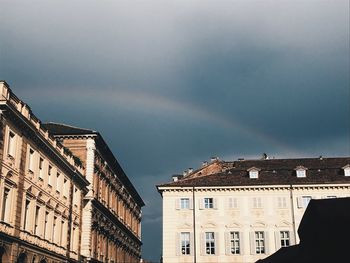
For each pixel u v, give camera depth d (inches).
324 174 2447.1
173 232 2346.2
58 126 2381.9
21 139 1485.0
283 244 2297.0
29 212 1557.6
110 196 2696.9
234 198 2379.4
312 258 960.3
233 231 2330.2
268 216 2341.3
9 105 1344.7
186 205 2388.0
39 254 1614.2
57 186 1859.0
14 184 1421.0
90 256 2159.2
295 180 2401.6
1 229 1318.9
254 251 2287.2
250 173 2460.6
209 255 2298.2
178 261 2301.9
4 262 1343.5
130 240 3371.1
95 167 2324.1
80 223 2143.2
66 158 1978.3
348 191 2342.5
